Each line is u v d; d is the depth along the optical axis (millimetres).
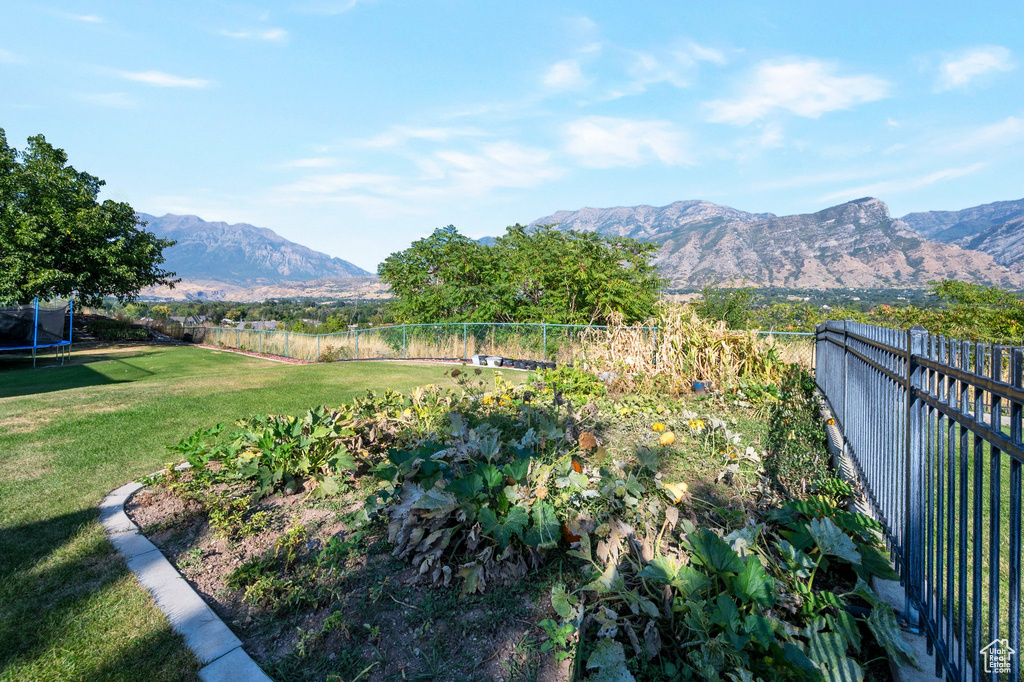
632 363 8727
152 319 36625
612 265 19188
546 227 22047
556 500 3105
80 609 2611
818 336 9180
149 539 3412
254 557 3113
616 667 1935
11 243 23969
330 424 4605
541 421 4715
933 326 12359
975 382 1812
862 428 4066
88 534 3428
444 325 18031
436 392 6523
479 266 21641
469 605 2615
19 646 2350
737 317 18734
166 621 2512
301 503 3945
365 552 3135
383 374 11914
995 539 1643
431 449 3629
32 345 17188
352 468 4074
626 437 5441
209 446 4523
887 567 2584
